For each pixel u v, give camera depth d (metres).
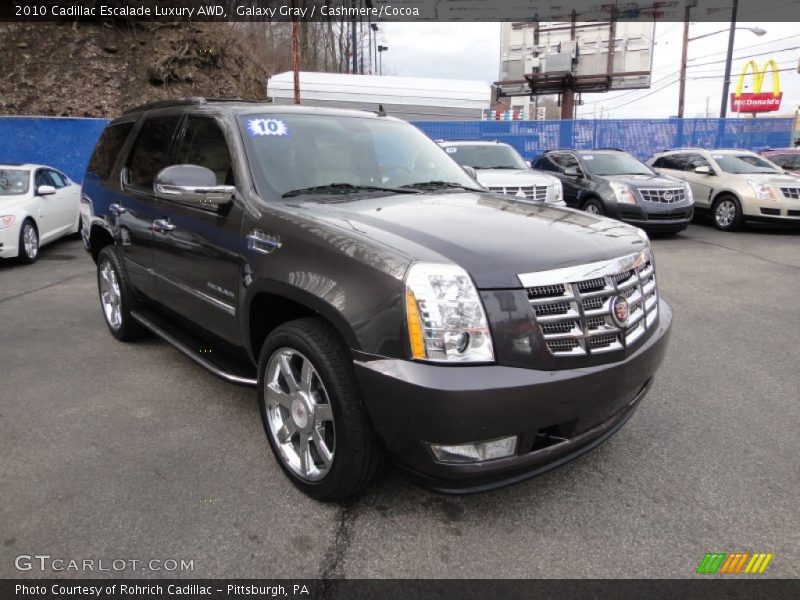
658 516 2.73
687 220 10.95
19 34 18.88
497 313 2.35
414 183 3.89
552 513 2.75
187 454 3.27
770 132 21.30
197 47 21.02
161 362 4.71
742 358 4.79
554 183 9.69
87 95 18.38
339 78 17.47
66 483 2.97
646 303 2.92
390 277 2.39
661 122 20.78
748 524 2.67
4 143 14.97
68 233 10.96
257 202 3.15
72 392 4.11
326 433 2.76
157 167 4.21
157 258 4.12
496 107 34.94
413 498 2.86
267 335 3.23
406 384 2.29
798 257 9.19
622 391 2.64
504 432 2.33
